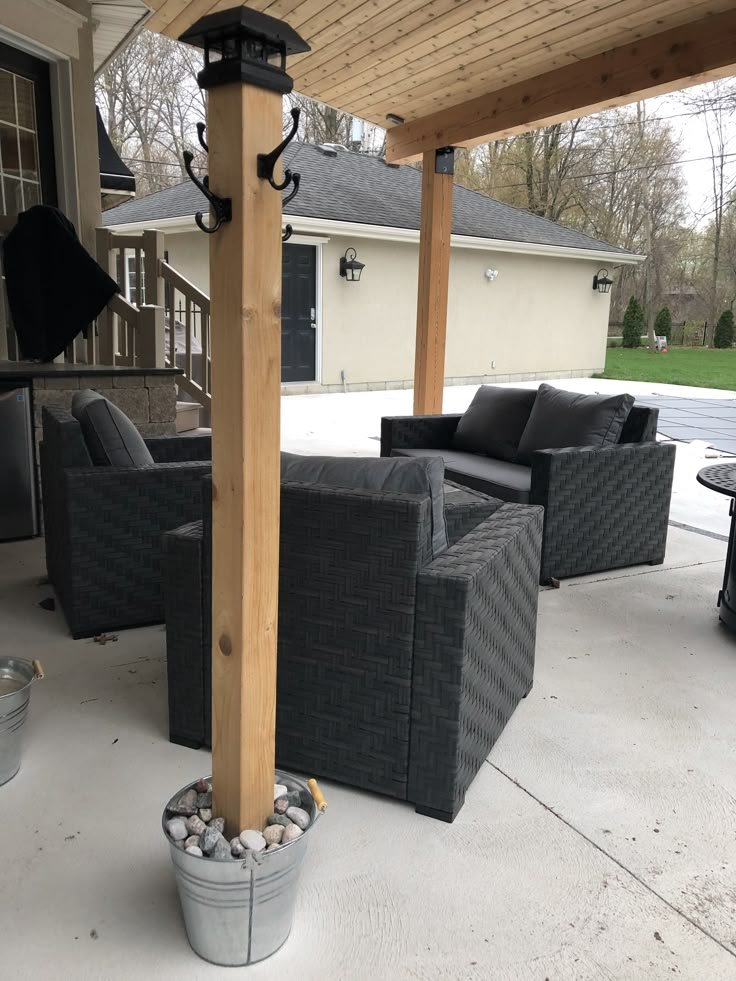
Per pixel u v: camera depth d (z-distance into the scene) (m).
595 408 3.75
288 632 1.89
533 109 4.98
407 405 10.14
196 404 5.87
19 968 1.38
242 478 1.32
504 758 2.10
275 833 1.41
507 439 4.27
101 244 5.22
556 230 15.63
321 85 5.47
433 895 1.59
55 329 4.54
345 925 1.50
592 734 2.24
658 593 3.46
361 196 12.86
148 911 1.53
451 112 5.63
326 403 10.19
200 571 1.95
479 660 1.86
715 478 2.94
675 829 1.82
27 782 1.93
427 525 1.75
